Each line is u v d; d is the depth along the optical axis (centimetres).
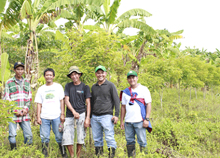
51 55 849
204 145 455
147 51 1514
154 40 1285
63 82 436
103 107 331
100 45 411
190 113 691
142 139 325
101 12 898
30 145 352
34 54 663
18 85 362
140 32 1145
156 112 812
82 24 922
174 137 466
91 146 404
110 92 335
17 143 392
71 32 426
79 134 331
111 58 421
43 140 346
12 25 646
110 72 472
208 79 1294
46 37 923
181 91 1569
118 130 529
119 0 854
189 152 399
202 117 685
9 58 842
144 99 328
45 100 348
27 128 366
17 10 612
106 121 328
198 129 524
